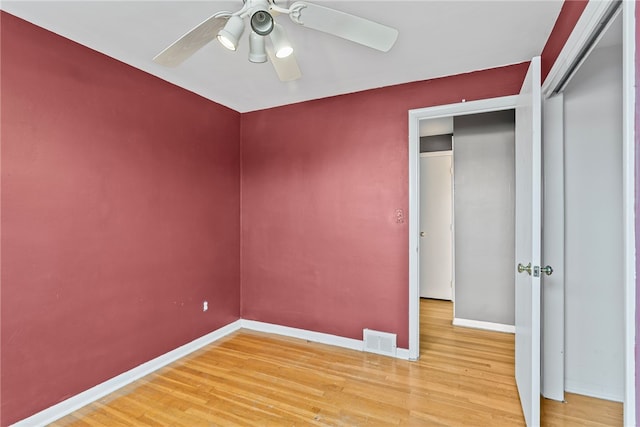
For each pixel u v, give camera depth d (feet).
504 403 6.54
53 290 6.24
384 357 8.70
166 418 6.17
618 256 6.53
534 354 5.29
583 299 6.77
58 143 6.32
